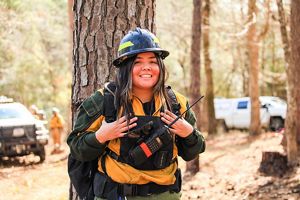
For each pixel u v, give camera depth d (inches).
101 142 112.0
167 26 1098.1
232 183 406.6
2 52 1039.6
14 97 1298.0
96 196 117.3
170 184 116.2
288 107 425.4
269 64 1323.8
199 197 369.7
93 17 165.2
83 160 116.3
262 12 741.3
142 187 113.5
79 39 167.8
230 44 881.5
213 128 956.0
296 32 429.1
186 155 121.5
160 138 111.3
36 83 1291.8
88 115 115.6
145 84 113.9
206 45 949.8
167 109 115.7
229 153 610.9
